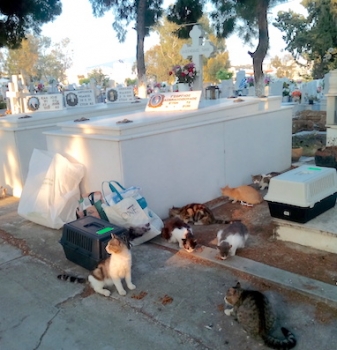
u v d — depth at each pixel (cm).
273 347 263
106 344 283
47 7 1517
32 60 4856
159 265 397
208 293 339
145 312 318
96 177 525
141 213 439
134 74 5547
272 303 315
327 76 1322
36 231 517
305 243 413
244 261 388
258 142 695
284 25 2712
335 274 351
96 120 583
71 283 376
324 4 2241
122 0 1605
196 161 577
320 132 1135
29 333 303
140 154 498
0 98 2594
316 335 276
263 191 635
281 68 4766
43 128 699
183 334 286
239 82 1989
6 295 362
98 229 400
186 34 1606
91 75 5216
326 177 429
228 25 1484
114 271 339
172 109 631
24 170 682
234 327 290
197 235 470
